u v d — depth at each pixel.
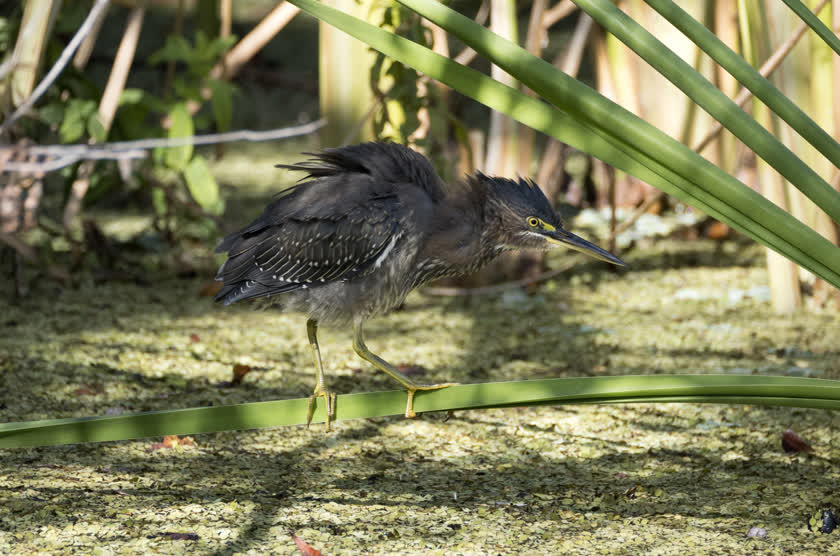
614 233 11.70
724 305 11.07
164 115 11.62
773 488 6.64
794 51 10.09
